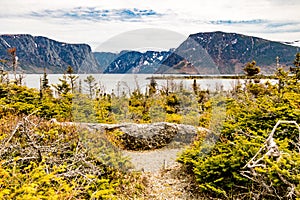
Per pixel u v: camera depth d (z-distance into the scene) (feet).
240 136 19.08
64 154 18.01
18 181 11.09
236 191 17.79
